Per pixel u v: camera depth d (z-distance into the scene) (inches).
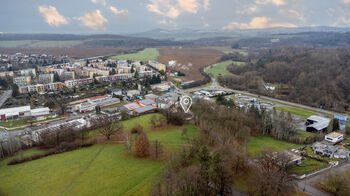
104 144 5280.5
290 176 3523.6
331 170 4138.8
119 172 4001.0
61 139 5378.9
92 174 3954.2
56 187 3609.7
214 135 5374.0
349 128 6181.1
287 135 5821.9
